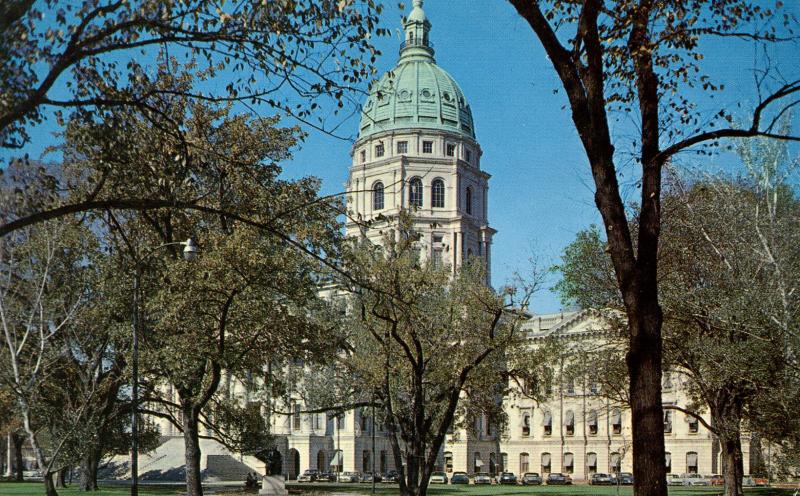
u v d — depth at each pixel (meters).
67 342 39.97
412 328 37.19
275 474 54.47
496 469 106.69
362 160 118.31
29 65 13.48
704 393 39.53
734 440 38.56
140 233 36.84
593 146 13.73
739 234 31.42
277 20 14.69
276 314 35.53
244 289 33.72
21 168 16.58
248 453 47.53
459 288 40.97
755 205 31.66
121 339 40.50
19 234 36.22
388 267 35.91
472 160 120.56
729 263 32.50
